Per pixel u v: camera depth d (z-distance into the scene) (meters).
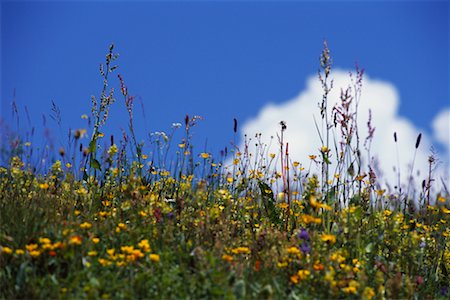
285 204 2.56
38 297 2.11
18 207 2.40
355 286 2.20
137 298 2.10
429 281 2.45
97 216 2.45
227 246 2.36
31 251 2.18
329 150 2.61
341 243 2.42
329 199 2.54
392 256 2.46
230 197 2.59
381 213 2.52
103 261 2.14
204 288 2.10
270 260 2.26
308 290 2.19
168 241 2.29
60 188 2.56
